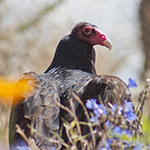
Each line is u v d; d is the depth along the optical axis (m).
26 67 19.47
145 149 6.38
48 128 7.09
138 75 22.06
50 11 22.69
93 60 9.97
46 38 21.52
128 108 6.33
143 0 24.67
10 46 20.02
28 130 7.23
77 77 8.36
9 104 11.54
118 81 7.66
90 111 7.33
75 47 9.69
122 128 6.23
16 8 21.92
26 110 7.40
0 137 10.41
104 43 9.77
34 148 6.84
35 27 21.73
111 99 7.42
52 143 6.91
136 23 24.55
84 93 7.67
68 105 7.52
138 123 7.68
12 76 17.58
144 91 7.69
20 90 7.90
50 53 20.91
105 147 6.12
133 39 23.84
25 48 20.33
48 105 7.42
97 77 7.78
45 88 7.80
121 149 6.05
